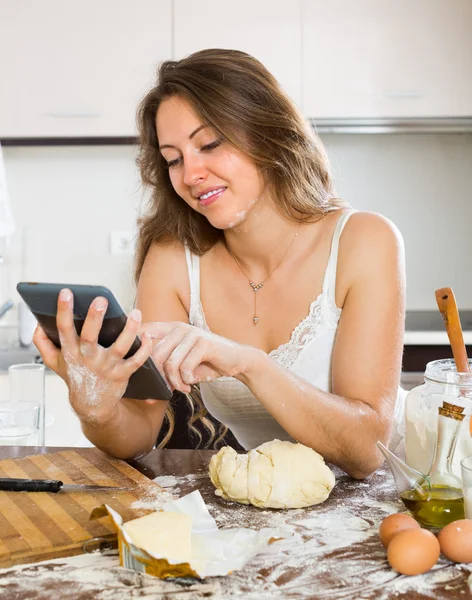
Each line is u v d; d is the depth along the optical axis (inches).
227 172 49.6
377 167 129.2
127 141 116.2
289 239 55.4
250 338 56.9
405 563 32.4
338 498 42.8
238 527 38.4
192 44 114.2
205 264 58.6
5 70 114.7
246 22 113.8
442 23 113.6
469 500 35.7
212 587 32.0
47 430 103.3
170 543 33.7
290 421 45.9
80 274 129.4
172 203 58.6
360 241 52.6
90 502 40.8
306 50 114.0
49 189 128.1
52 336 41.9
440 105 114.9
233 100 48.9
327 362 54.9
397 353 50.6
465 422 41.5
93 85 115.0
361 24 113.7
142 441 50.2
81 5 113.9
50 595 31.6
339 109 115.0
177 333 44.8
